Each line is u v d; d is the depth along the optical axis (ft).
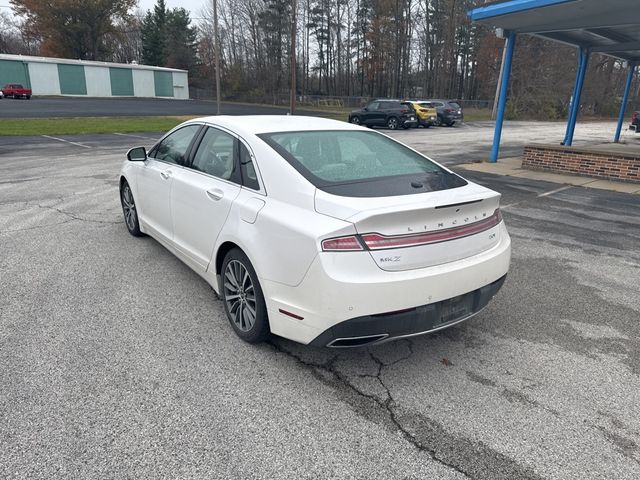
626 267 16.47
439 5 198.18
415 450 7.71
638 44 45.68
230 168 11.47
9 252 16.53
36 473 7.01
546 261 16.99
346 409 8.68
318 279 8.46
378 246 8.37
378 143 12.30
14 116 86.22
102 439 7.75
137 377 9.49
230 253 10.89
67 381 9.29
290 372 9.80
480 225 9.88
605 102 169.07
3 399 8.69
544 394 9.26
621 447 7.86
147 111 115.85
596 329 12.00
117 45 265.95
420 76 213.87
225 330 11.46
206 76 231.30
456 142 64.08
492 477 7.19
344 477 7.12
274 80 213.46
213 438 7.85
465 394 9.21
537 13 32.35
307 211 9.07
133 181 16.80
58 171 33.94
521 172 37.27
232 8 221.46
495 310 13.02
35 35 215.72
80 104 132.16
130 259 15.99
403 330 8.82
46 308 12.39
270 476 7.10
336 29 221.05
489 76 192.85
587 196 28.50
